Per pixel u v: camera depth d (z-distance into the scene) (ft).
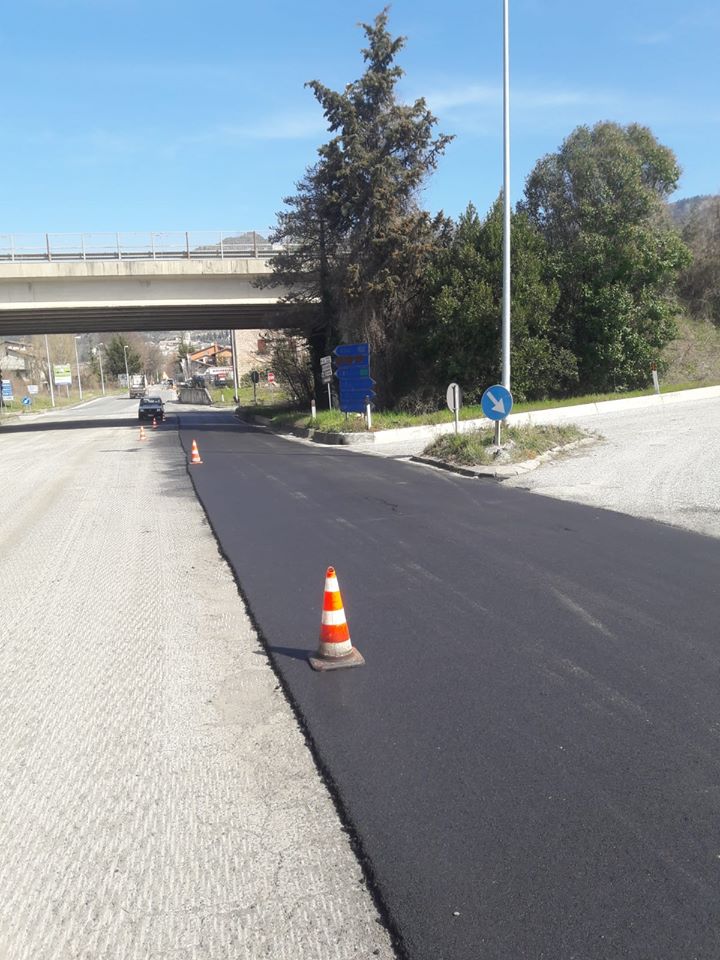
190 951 9.42
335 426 90.58
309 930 9.68
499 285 106.93
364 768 13.33
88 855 11.41
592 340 116.98
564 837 11.16
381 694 16.30
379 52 107.14
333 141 107.65
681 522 31.30
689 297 146.10
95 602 24.71
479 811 11.89
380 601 22.74
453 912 9.73
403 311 113.60
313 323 121.60
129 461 71.46
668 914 9.57
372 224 106.93
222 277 120.78
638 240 113.91
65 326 147.95
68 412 257.55
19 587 27.02
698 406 90.84
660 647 18.28
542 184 124.26
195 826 12.05
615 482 42.19
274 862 11.07
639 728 14.40
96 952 9.46
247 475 54.95
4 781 13.61
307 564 27.63
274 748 14.46
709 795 12.14
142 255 117.60
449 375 109.81
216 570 28.14
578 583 23.63
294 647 19.39
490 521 33.71
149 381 622.13
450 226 114.21
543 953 9.00
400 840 11.25
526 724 14.71
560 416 90.89
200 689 17.34
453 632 19.88
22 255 114.21
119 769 13.89
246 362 307.37
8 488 54.70
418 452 67.36
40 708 16.65
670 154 124.47
